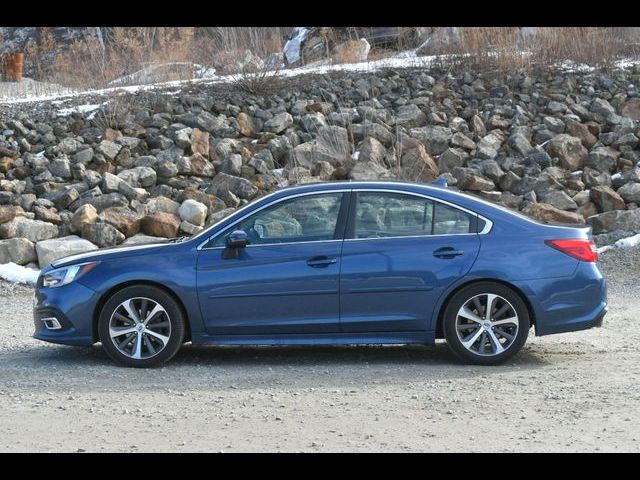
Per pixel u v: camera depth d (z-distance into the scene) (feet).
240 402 24.61
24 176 57.47
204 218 53.78
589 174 59.41
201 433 21.54
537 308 28.63
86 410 23.86
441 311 29.04
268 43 83.56
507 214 29.35
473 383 26.58
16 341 34.35
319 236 29.12
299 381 27.17
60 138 61.77
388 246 28.86
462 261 28.68
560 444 20.36
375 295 28.73
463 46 73.97
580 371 28.02
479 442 20.56
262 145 62.39
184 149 60.85
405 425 22.06
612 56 74.64
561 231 29.14
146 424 22.44
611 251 50.75
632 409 23.34
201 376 27.96
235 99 67.21
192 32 81.30
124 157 59.93
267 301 28.81
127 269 29.09
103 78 75.00
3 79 82.89
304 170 58.65
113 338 29.14
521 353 31.09
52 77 79.77
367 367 29.14
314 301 28.76
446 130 63.77
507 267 28.60
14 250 48.70
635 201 56.85
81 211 51.80
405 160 60.13
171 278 28.86
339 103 67.56
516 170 60.34
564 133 64.75
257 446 20.35
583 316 28.81
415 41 82.48
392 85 69.77
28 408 24.16
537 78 71.87
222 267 28.94
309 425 22.15
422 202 29.32
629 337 33.96
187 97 66.39
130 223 51.78
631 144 63.62
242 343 28.99
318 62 78.79
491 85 70.59
